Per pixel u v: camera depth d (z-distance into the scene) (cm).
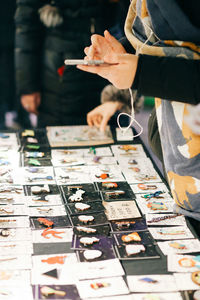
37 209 178
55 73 272
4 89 414
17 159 216
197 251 158
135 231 167
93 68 147
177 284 142
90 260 152
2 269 145
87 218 172
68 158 219
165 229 170
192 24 145
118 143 236
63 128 248
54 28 261
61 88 271
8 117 416
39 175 203
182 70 142
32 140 234
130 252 155
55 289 138
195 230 174
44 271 145
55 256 153
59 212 177
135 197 190
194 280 144
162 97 147
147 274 146
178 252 157
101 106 241
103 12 257
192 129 157
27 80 286
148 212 180
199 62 144
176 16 145
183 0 146
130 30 174
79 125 259
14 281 141
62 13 256
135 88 147
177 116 158
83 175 205
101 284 141
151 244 161
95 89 271
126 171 210
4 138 236
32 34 278
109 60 146
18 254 152
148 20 159
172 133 163
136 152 228
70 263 150
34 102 293
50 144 231
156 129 192
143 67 143
